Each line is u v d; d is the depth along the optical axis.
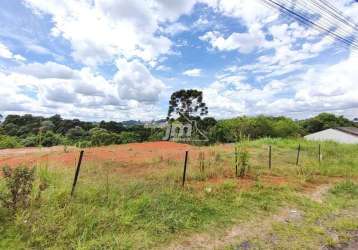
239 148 8.35
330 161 9.73
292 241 3.43
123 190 4.82
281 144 15.09
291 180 6.70
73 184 4.42
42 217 3.48
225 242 3.37
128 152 10.33
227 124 29.39
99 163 7.39
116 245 3.09
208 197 4.92
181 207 4.34
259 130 31.00
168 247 3.18
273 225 3.92
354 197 5.67
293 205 4.89
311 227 3.88
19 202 3.70
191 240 3.38
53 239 3.11
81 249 2.90
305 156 10.70
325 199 5.41
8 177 3.76
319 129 47.59
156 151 10.97
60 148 12.29
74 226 3.33
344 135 29.38
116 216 3.76
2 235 3.11
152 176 6.06
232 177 6.48
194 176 6.10
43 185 4.12
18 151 11.10
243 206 4.65
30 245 2.98
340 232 3.78
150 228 3.57
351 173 8.05
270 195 5.34
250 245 3.30
